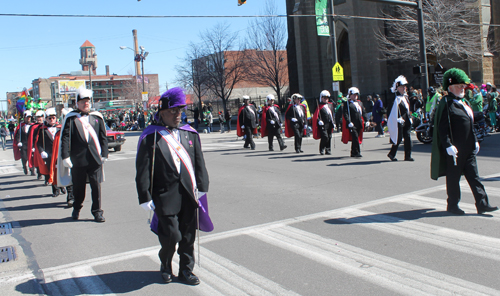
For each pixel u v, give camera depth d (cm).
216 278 434
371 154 1309
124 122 5075
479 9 2845
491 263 429
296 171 1080
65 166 714
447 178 611
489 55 3058
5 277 468
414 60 3064
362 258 464
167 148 400
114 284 433
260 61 4319
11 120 4022
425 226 561
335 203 723
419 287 386
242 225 623
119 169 1381
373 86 3105
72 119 693
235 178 1039
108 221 702
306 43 3634
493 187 761
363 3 3070
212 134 3019
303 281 414
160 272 454
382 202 707
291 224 612
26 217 768
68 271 478
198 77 4434
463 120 588
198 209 423
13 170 1595
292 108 1470
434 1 2773
